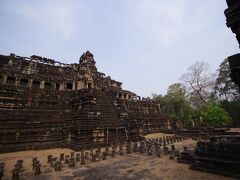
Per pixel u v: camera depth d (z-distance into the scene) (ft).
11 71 70.33
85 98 59.06
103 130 55.52
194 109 137.08
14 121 49.39
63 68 91.45
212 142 28.55
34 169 29.68
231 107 124.26
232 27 16.56
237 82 15.84
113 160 35.55
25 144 48.08
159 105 127.85
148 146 46.44
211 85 143.84
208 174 24.82
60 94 71.05
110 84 124.16
